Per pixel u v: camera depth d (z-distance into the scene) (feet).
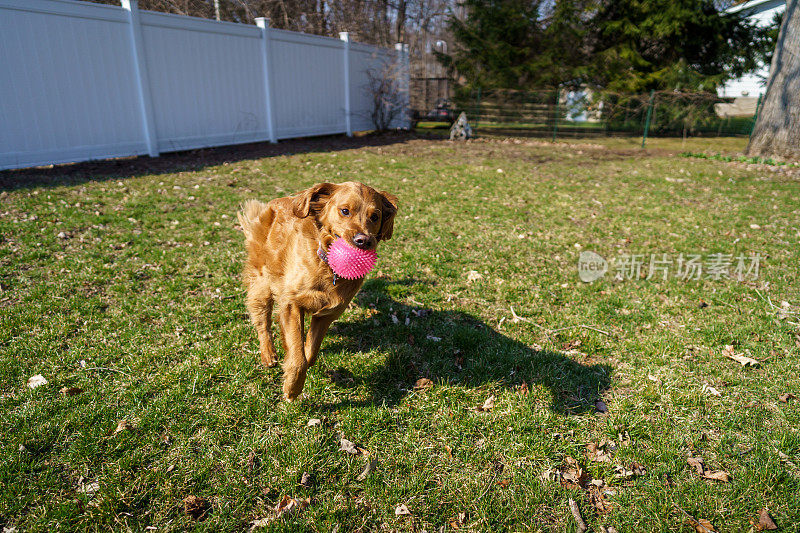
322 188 9.80
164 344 12.19
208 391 10.53
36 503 7.69
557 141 61.31
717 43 69.67
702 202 29.45
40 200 22.79
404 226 22.77
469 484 8.63
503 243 21.06
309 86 48.67
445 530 7.80
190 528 7.50
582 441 9.77
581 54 73.97
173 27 35.04
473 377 11.69
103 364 11.23
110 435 9.12
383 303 15.21
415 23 99.19
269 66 43.21
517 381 11.66
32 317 12.77
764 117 45.19
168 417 9.66
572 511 8.17
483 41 72.08
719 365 12.51
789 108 43.16
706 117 67.51
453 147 51.06
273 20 69.67
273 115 44.96
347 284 9.80
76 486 8.05
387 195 10.61
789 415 10.55
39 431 8.99
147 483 8.14
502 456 9.33
